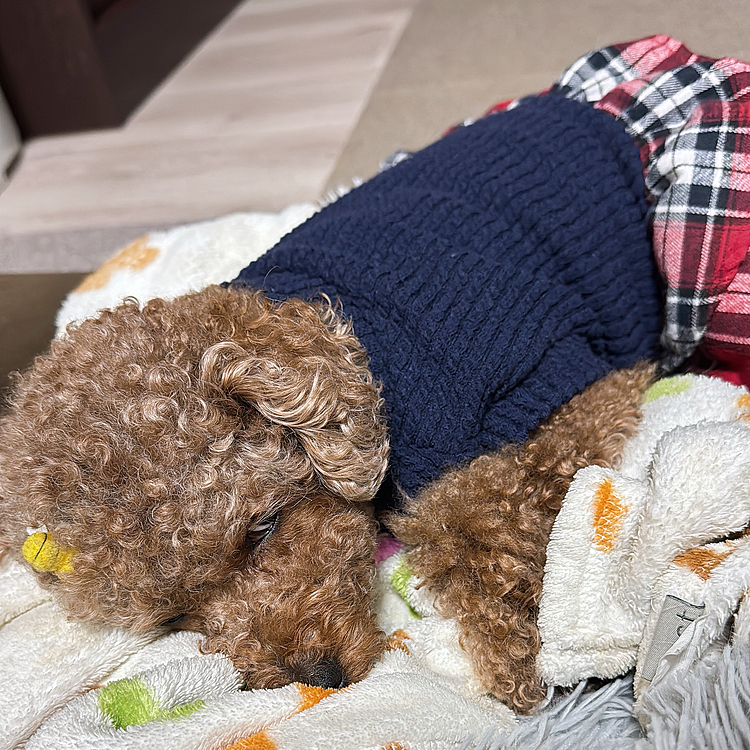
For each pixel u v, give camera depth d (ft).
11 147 7.75
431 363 2.73
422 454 2.75
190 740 2.18
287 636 2.34
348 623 2.41
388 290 2.79
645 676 2.38
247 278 3.08
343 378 2.48
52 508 2.26
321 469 2.42
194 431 2.26
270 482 2.37
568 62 5.70
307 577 2.38
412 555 2.83
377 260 2.86
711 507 2.47
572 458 2.82
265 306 2.62
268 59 8.71
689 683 2.19
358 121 6.71
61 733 2.22
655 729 2.12
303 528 2.44
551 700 2.55
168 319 2.52
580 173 3.16
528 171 3.16
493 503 2.73
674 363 3.42
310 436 2.40
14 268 5.87
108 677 2.55
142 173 6.99
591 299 3.11
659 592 2.47
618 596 2.58
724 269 3.04
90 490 2.22
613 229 3.14
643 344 3.30
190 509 2.22
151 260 4.24
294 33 9.26
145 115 8.23
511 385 2.82
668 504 2.50
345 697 2.31
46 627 2.71
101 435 2.23
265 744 2.17
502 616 2.60
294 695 2.32
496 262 2.90
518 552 2.67
